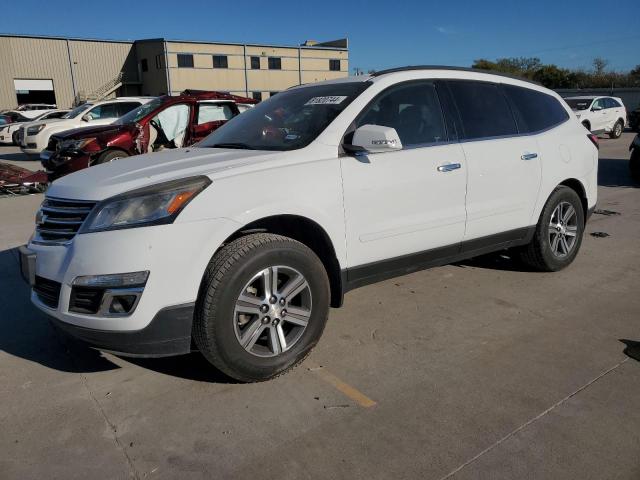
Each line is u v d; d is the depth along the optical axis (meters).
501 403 2.94
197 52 49.97
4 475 2.44
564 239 5.08
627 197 9.29
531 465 2.44
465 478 2.37
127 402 3.02
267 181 3.13
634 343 3.64
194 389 3.15
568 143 4.98
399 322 4.05
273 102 4.37
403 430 2.72
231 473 2.44
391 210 3.67
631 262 5.47
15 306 4.46
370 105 3.73
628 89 43.66
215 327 2.93
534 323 3.99
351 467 2.46
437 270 5.25
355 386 3.15
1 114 27.50
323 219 3.33
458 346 3.64
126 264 2.76
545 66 65.06
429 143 3.96
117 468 2.49
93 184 3.08
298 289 3.23
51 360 3.54
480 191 4.20
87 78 49.25
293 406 2.96
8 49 45.22
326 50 57.34
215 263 2.95
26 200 9.38
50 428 2.79
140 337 2.84
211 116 10.77
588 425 2.72
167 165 3.32
